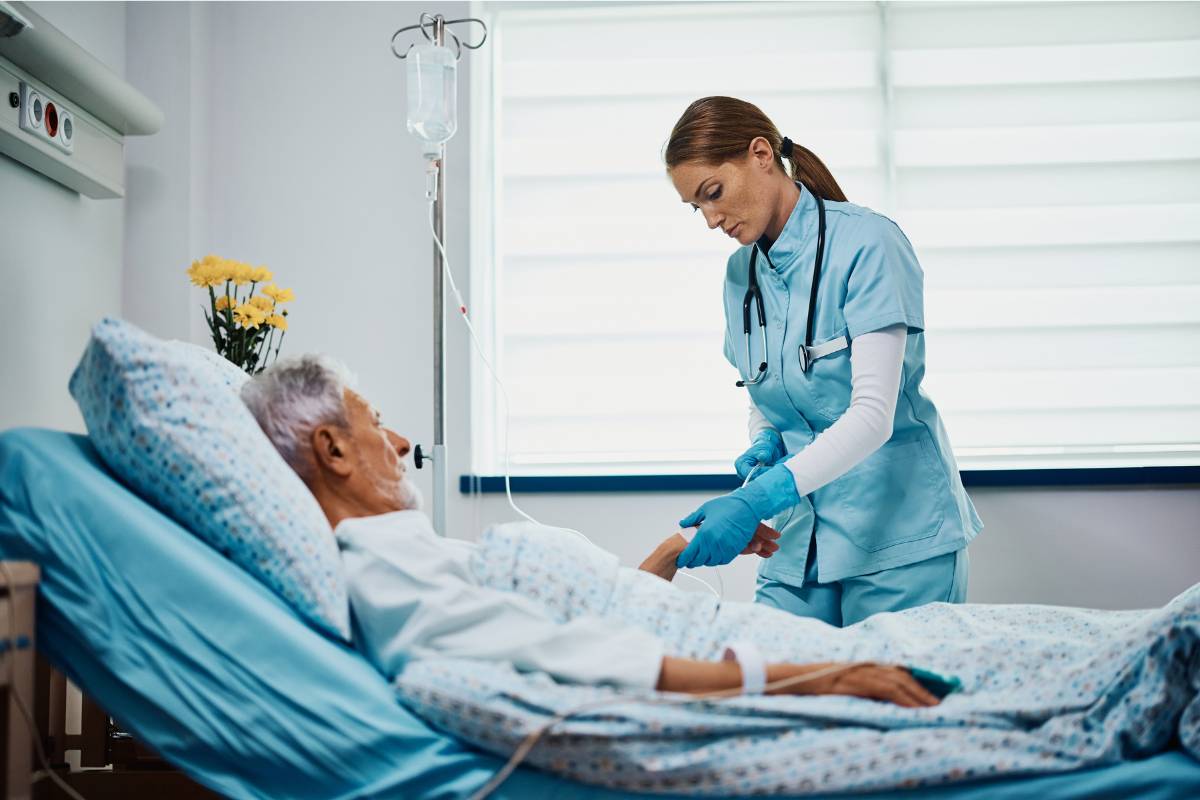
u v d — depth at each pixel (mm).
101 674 1092
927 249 2590
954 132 2613
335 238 2568
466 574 1240
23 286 2045
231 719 1082
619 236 2637
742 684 1120
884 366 1663
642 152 2646
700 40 2658
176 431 1185
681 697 1065
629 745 1036
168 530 1144
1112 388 2561
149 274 2469
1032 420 2559
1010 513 2441
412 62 1936
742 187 1724
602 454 2643
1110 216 2586
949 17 2631
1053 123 2609
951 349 2572
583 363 2627
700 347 2613
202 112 2559
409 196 2572
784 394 1856
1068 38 2623
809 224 1775
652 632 1252
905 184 2604
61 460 1143
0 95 1798
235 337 2092
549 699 1062
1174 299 2568
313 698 1090
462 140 2561
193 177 2502
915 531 1764
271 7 2605
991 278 2582
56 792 1601
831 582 1813
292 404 1390
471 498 2506
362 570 1217
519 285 2645
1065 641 1246
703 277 2621
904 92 2621
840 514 1786
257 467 1223
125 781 1668
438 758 1072
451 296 2525
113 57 2451
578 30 2670
